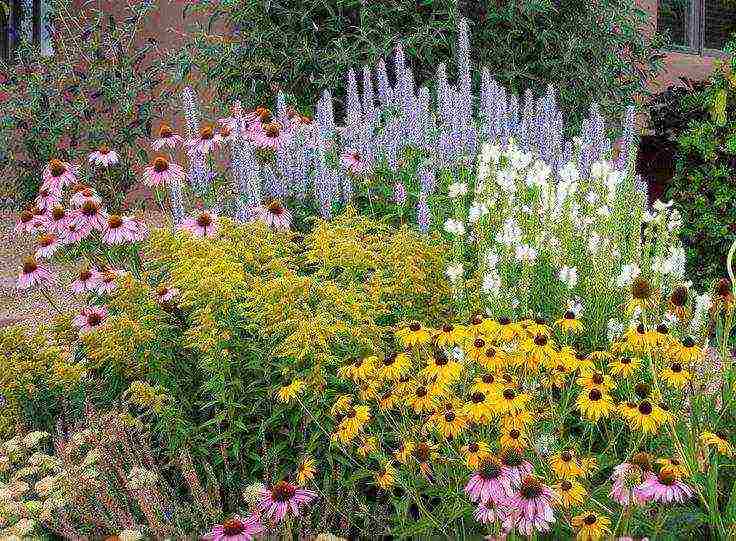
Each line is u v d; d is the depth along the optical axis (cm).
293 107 626
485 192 388
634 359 272
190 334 304
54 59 787
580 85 651
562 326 299
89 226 362
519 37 652
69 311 370
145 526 266
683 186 639
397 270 338
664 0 855
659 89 835
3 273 642
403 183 457
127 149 777
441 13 618
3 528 259
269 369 308
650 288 324
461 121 464
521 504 197
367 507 269
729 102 632
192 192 468
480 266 351
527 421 239
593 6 659
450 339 268
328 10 632
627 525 219
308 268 393
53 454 318
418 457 244
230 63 652
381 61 508
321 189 432
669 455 257
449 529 254
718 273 614
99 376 350
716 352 289
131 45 862
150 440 314
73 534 265
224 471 309
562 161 479
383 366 266
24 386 317
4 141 756
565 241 372
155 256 372
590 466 250
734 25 895
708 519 233
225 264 315
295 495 234
